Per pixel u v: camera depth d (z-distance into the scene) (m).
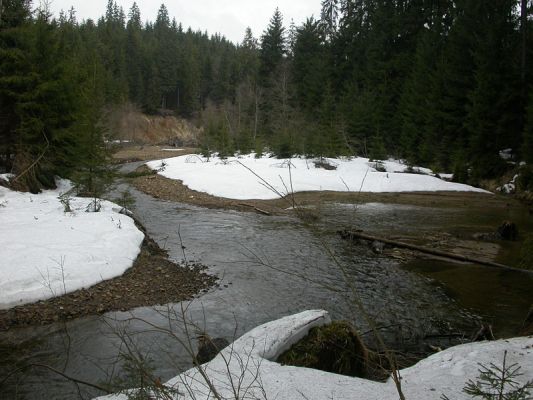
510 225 14.06
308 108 48.84
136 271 9.54
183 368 5.53
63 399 4.81
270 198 22.05
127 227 12.04
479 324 7.29
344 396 3.33
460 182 30.00
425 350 6.17
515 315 7.68
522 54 28.38
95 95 15.40
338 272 10.37
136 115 67.38
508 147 28.89
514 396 2.83
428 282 9.66
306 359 4.32
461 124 33.16
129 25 95.56
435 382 3.57
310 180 26.12
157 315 7.50
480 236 14.30
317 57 52.84
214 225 15.83
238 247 12.69
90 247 9.68
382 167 32.16
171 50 84.56
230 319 7.47
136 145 59.81
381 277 10.02
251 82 61.97
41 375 5.36
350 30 54.28
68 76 17.72
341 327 4.83
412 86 39.22
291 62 58.59
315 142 32.28
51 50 17.41
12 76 16.25
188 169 29.88
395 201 22.59
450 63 34.81
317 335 4.65
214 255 11.73
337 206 20.47
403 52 45.72
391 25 48.16
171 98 85.44
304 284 9.42
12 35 16.91
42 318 7.07
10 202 13.55
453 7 44.16
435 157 34.31
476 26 33.53
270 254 11.94
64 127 17.86
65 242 9.78
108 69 63.62
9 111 17.12
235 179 25.45
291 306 8.14
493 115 28.59
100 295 8.05
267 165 30.28
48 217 11.95
